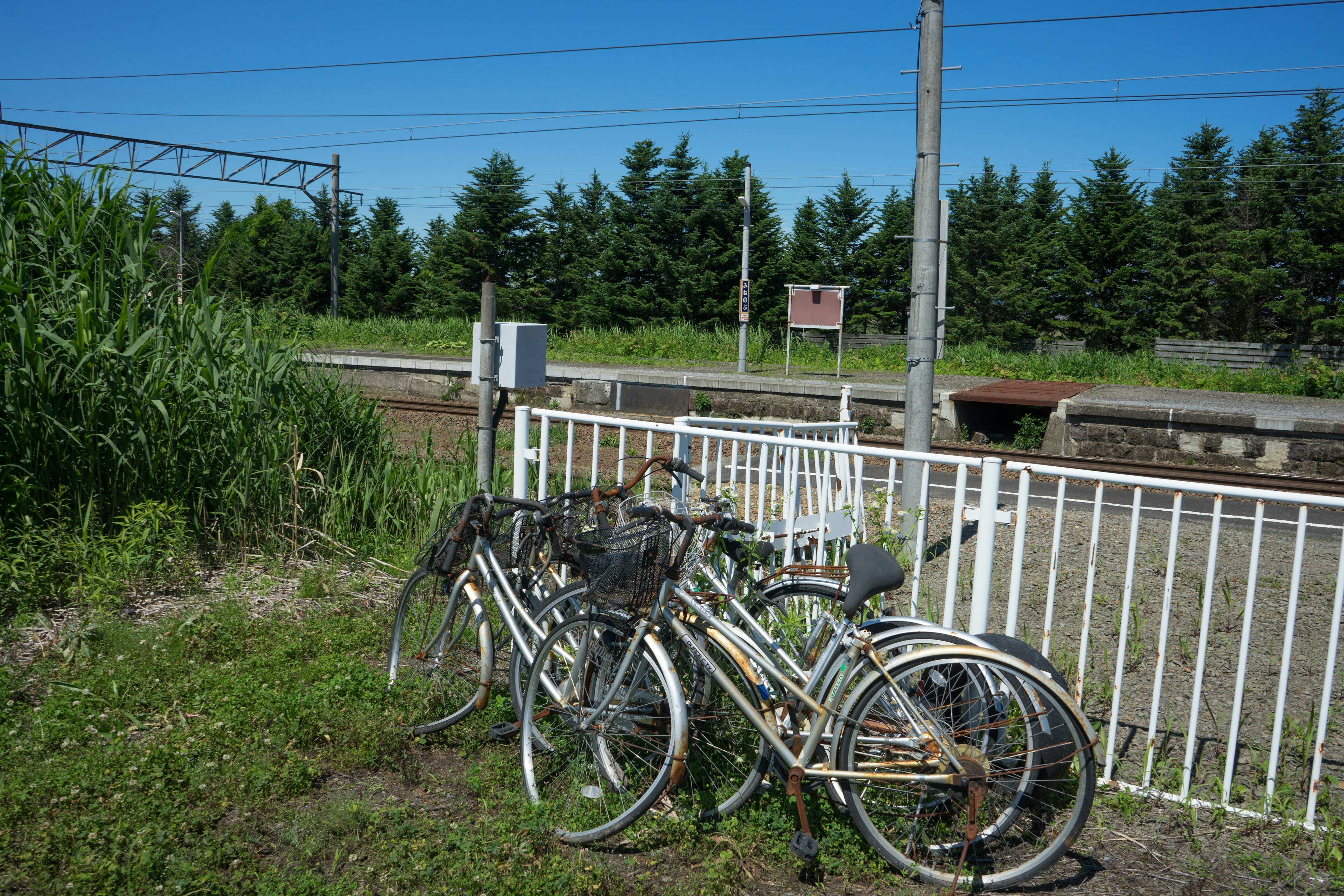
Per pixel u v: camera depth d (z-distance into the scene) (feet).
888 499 15.66
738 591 12.14
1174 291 132.16
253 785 10.97
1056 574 12.59
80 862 9.22
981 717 10.52
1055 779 10.21
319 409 23.72
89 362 19.44
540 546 12.86
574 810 11.01
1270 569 24.52
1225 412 45.75
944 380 62.75
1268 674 16.89
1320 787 11.76
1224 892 9.96
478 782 11.49
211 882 9.18
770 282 133.59
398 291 161.38
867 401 54.75
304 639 16.10
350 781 11.66
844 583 11.52
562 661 12.17
